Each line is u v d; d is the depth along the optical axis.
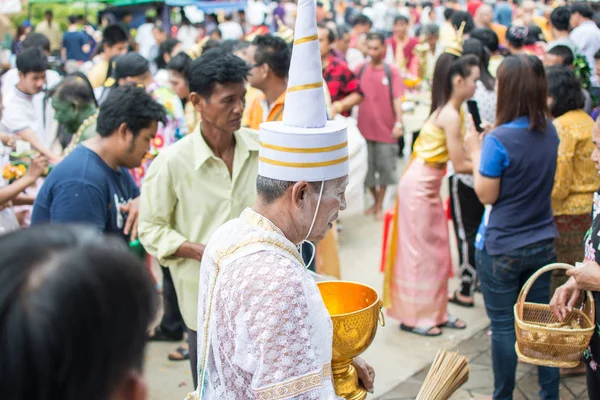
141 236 2.73
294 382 1.47
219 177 2.69
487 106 4.37
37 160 3.25
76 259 0.77
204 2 14.23
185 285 2.74
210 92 2.55
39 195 2.67
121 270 0.79
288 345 1.48
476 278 4.77
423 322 4.29
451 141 3.98
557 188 3.54
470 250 4.58
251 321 1.50
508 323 3.16
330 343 1.57
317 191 1.68
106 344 0.77
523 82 2.96
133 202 2.89
